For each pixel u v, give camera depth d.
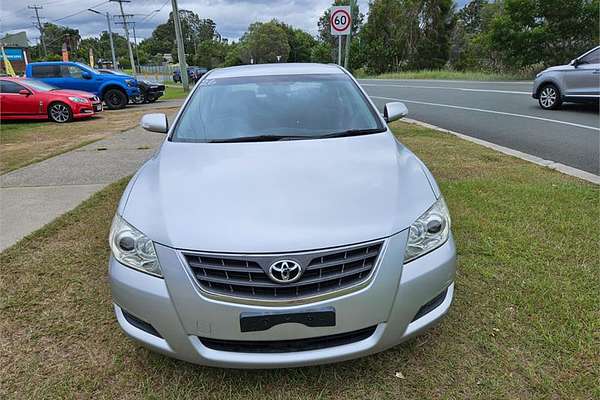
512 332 2.64
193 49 110.62
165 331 2.20
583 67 10.16
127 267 2.28
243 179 2.55
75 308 3.06
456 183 5.21
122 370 2.49
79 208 4.90
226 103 3.63
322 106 3.58
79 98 12.88
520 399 2.19
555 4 19.52
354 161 2.76
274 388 2.33
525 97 13.71
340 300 2.10
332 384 2.34
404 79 27.17
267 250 2.08
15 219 4.67
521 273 3.23
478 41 29.31
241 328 2.10
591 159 6.28
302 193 2.39
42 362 2.56
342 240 2.12
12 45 60.66
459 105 12.71
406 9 45.44
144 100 18.80
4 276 3.48
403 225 2.24
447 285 2.37
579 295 2.94
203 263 2.12
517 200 4.60
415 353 2.52
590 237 3.73
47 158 7.52
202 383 2.37
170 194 2.46
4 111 12.47
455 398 2.21
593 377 2.29
